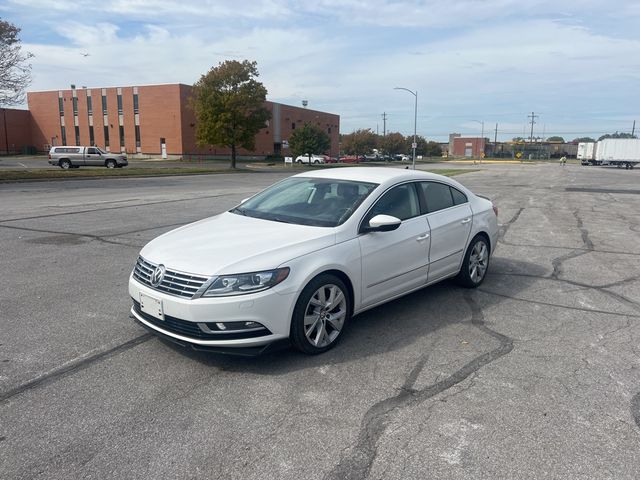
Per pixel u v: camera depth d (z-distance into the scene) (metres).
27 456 2.84
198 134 45.75
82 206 14.27
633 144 60.47
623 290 6.29
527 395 3.58
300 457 2.86
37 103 67.94
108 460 2.82
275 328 3.85
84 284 6.24
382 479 2.68
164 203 15.27
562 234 10.62
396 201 5.10
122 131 62.81
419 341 4.55
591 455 2.90
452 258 5.71
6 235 9.46
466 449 2.94
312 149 62.72
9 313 5.16
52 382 3.70
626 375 3.91
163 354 4.20
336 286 4.29
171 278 3.87
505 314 5.32
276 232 4.39
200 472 2.73
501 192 22.19
